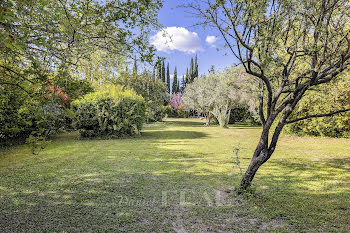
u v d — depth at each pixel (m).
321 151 7.29
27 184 3.72
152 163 5.37
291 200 3.20
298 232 2.34
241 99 15.96
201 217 2.67
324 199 3.24
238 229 2.40
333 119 10.29
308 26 2.86
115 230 2.35
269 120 3.29
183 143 8.95
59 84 2.03
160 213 2.76
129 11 2.23
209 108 19.78
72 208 2.86
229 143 9.08
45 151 6.74
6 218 2.55
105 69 3.17
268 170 4.90
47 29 1.88
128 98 10.89
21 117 6.92
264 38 2.84
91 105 9.81
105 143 8.60
